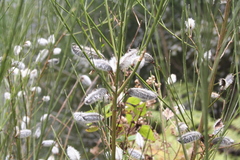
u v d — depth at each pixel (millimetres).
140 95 356
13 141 472
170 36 1390
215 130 371
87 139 1197
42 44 464
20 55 427
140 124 478
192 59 1368
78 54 371
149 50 1384
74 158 386
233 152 870
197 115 987
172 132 460
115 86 345
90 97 354
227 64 1215
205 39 279
